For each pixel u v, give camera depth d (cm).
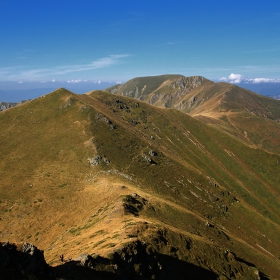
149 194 8625
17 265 2392
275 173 19388
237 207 12562
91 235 5181
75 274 2911
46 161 10675
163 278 4131
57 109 14100
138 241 4209
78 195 8250
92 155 10806
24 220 7362
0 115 14050
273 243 11438
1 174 9931
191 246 5519
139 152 12469
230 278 5284
